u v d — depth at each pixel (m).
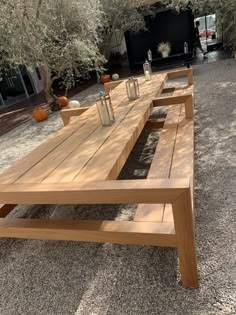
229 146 2.55
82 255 1.60
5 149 3.86
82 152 1.60
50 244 1.75
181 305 1.19
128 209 1.97
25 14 4.23
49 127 4.59
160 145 2.13
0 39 4.25
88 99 6.41
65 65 5.12
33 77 9.48
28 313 1.30
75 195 1.18
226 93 4.35
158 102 2.56
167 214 1.34
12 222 1.55
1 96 8.15
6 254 1.74
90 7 5.39
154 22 9.44
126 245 1.61
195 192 1.96
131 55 10.23
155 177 1.66
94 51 5.29
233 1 5.20
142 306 1.22
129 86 2.67
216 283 1.26
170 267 1.40
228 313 1.12
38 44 4.48
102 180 1.21
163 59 9.67
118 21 8.48
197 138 2.86
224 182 2.01
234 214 1.67
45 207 2.20
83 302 1.31
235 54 7.40
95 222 1.39
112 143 1.64
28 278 1.51
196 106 3.94
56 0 4.80
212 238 1.52
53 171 1.42
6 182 1.39
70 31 5.23
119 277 1.40
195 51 9.80
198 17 10.46
